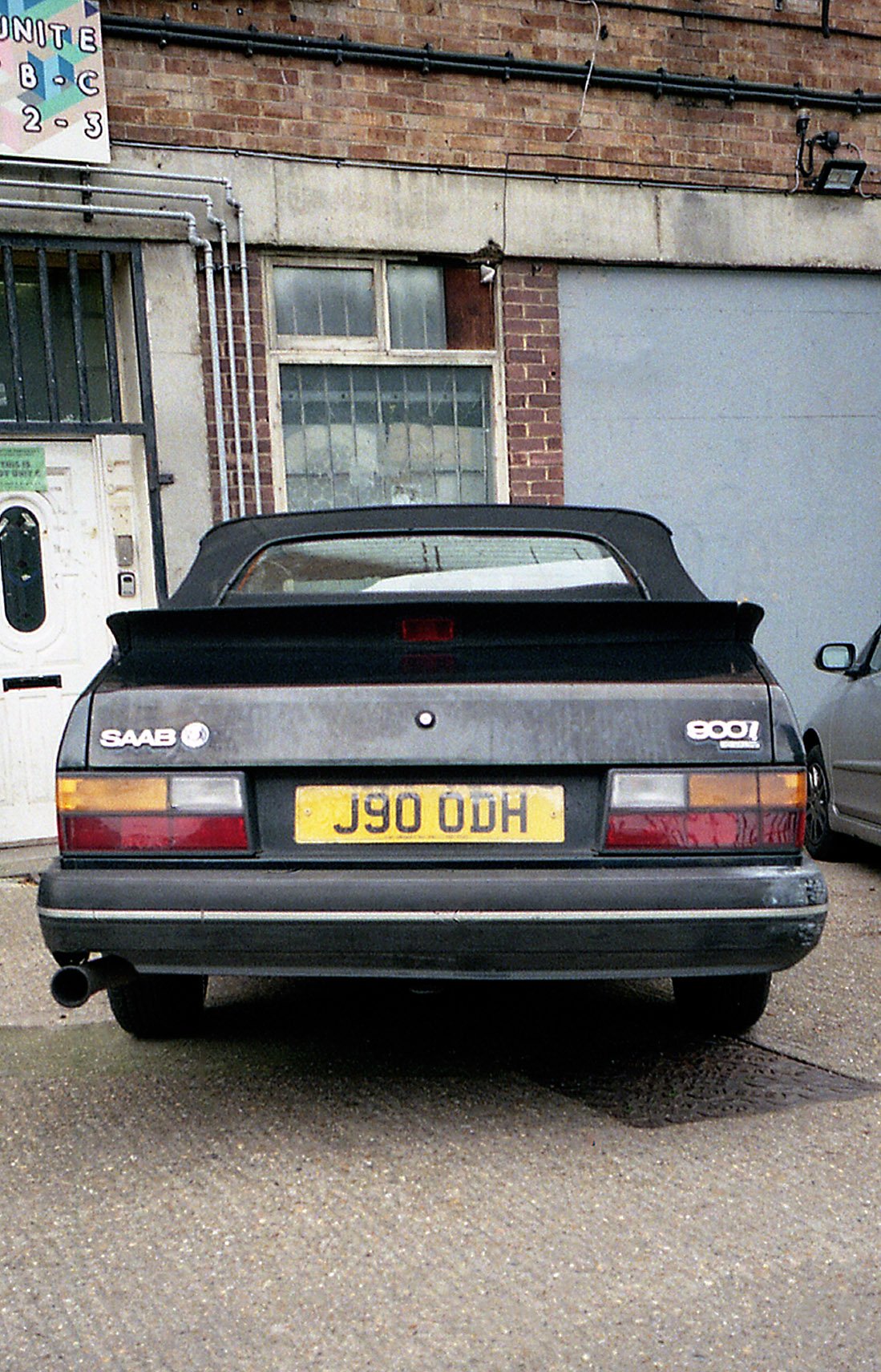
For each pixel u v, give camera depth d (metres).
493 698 3.46
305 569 4.30
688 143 9.09
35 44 7.17
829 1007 4.77
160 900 3.40
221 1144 3.57
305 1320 2.68
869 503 9.79
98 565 7.68
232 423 7.95
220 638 3.62
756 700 3.51
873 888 6.95
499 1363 2.51
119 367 7.86
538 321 8.74
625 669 3.54
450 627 3.57
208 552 4.35
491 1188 3.27
